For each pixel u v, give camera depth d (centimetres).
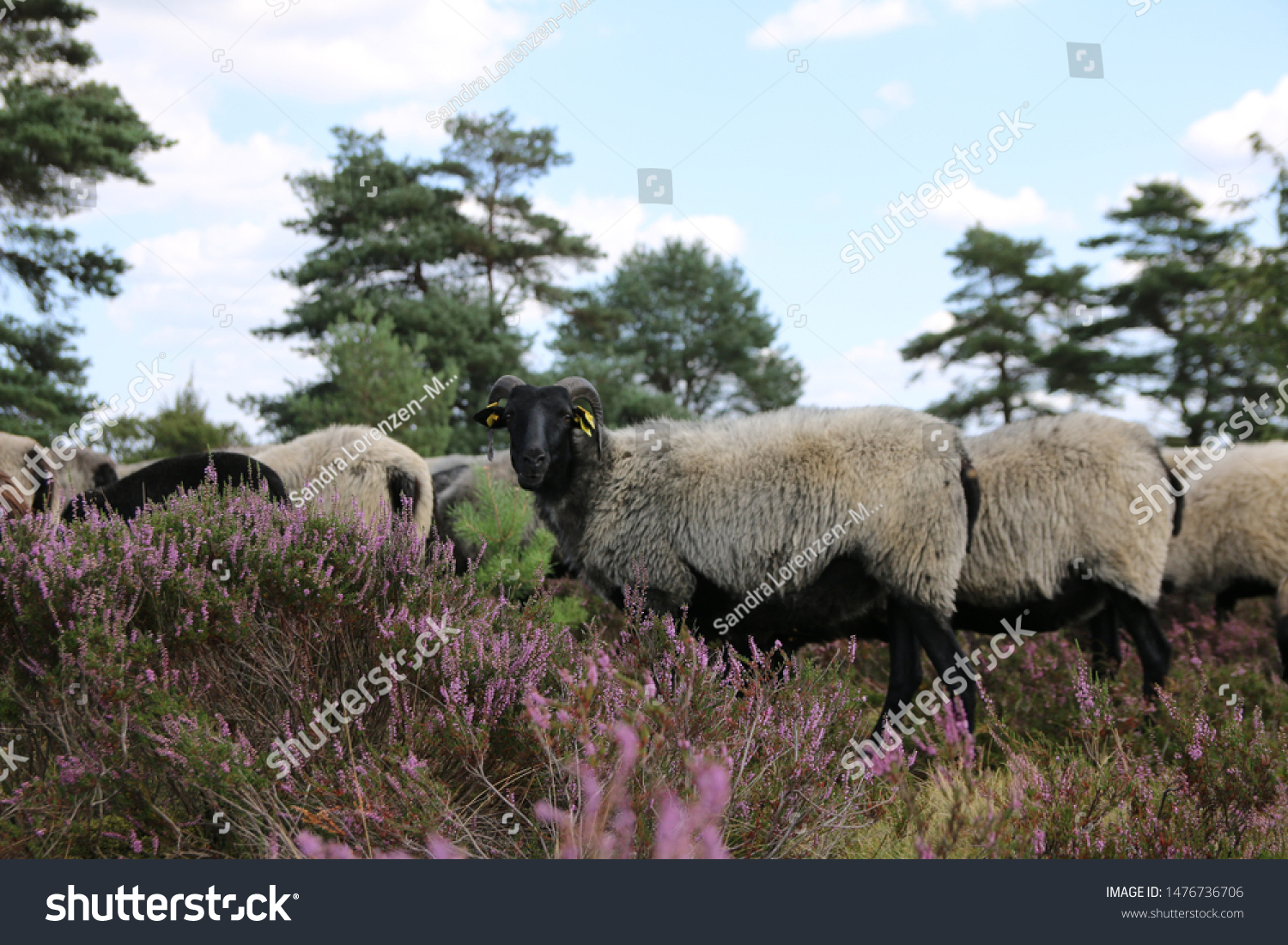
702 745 301
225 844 299
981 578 618
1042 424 630
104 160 1700
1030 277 3659
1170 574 852
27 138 1630
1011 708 563
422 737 315
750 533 545
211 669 336
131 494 590
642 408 2431
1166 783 350
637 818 269
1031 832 298
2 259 1778
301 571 351
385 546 400
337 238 2330
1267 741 364
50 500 660
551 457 559
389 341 1697
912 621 539
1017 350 3528
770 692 378
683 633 386
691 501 555
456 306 2166
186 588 329
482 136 2362
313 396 2133
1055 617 629
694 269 3441
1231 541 822
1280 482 801
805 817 313
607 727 285
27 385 1834
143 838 293
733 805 292
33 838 289
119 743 300
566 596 775
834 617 563
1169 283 3256
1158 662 597
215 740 292
